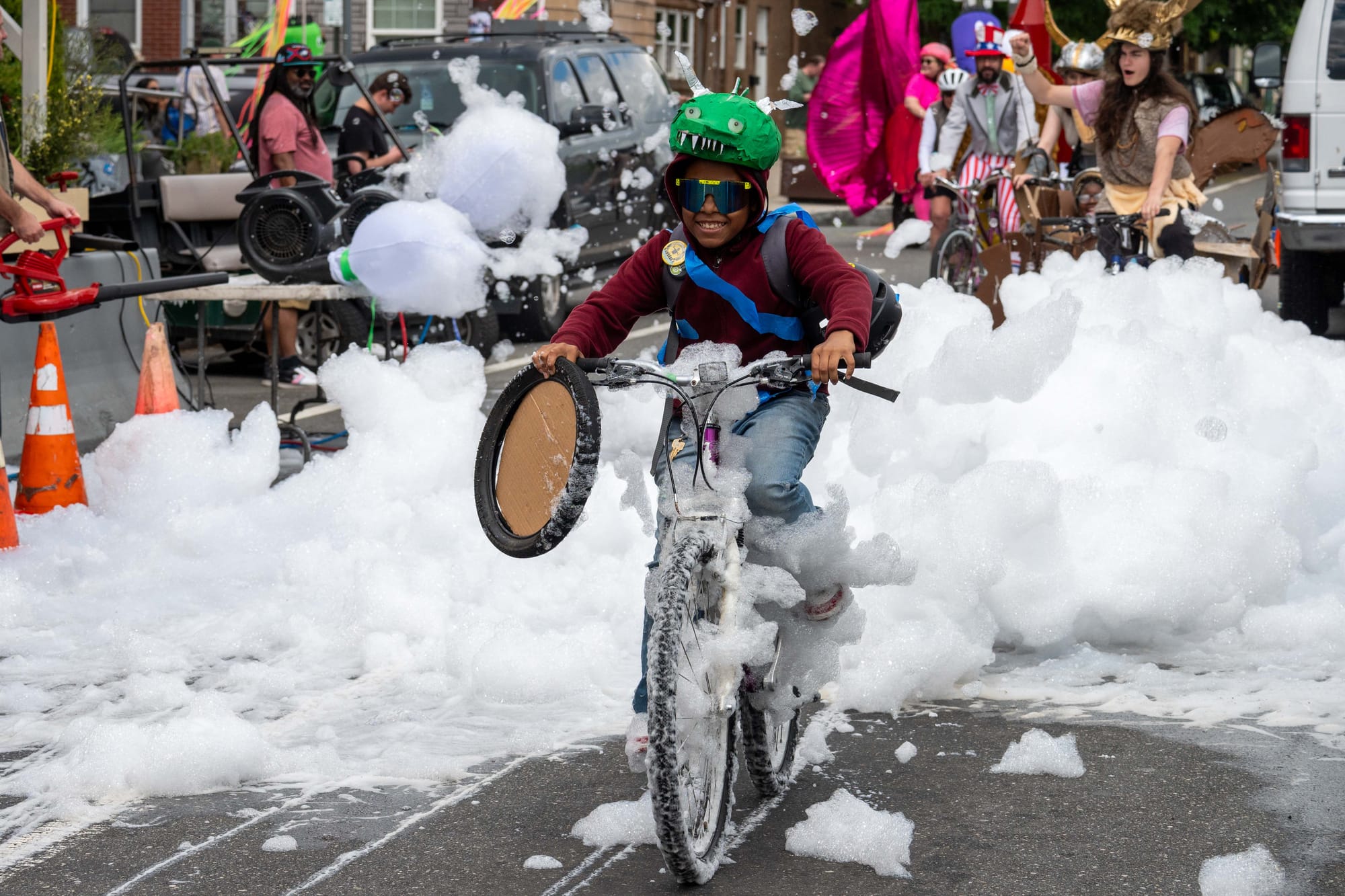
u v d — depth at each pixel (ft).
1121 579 24.26
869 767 19.83
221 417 34.14
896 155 89.92
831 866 17.01
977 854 17.24
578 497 16.69
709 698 16.74
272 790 19.12
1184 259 43.86
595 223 57.67
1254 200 114.62
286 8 86.43
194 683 23.04
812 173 114.32
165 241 49.52
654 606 16.25
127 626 25.57
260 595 27.17
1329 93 51.31
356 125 53.11
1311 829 17.67
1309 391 32.81
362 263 36.58
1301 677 22.88
